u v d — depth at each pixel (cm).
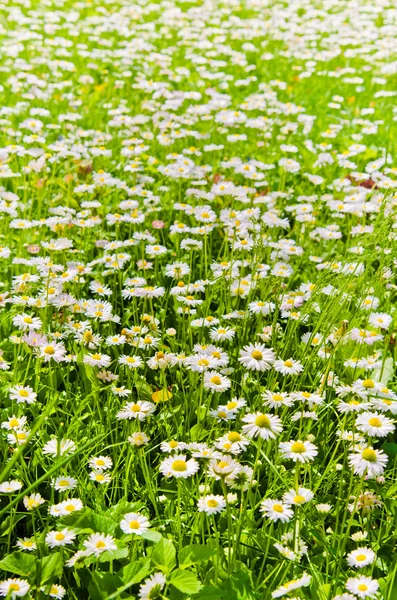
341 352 108
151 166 155
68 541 84
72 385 106
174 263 120
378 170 159
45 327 109
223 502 85
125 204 127
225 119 183
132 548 86
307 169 168
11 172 146
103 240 127
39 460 96
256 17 345
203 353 100
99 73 240
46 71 244
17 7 337
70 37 297
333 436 101
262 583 84
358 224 133
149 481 93
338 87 246
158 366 104
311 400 94
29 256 129
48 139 181
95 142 166
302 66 271
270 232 133
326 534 90
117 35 302
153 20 330
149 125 190
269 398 94
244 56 266
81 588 86
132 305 118
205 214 126
